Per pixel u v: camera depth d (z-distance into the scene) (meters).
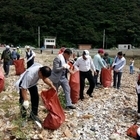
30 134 6.37
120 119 8.39
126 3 121.31
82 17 110.12
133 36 105.94
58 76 8.34
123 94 12.14
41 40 100.50
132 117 8.71
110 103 10.21
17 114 7.42
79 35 101.75
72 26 103.19
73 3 116.06
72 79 9.49
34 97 7.04
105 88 13.20
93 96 11.12
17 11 106.56
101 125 7.59
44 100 6.81
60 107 6.96
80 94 10.25
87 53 10.04
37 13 109.88
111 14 114.88
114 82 13.70
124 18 112.25
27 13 106.00
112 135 6.79
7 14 105.50
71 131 6.94
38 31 99.62
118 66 13.41
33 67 6.79
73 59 14.54
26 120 6.89
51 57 43.59
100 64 13.31
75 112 8.48
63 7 112.56
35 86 7.04
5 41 99.88
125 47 96.31
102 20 111.25
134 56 78.44
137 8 121.31
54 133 6.66
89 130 7.12
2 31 102.75
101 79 13.66
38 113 7.83
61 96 9.17
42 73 6.58
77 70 9.72
